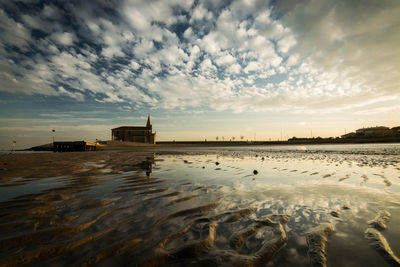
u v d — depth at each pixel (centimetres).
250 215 285
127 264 165
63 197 374
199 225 248
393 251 181
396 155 1436
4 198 365
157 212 296
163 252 184
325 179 562
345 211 296
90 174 644
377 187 449
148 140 9812
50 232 225
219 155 1755
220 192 421
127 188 451
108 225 247
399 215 274
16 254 179
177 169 786
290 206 325
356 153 1789
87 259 172
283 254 182
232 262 169
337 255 178
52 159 1222
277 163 1019
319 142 10344
